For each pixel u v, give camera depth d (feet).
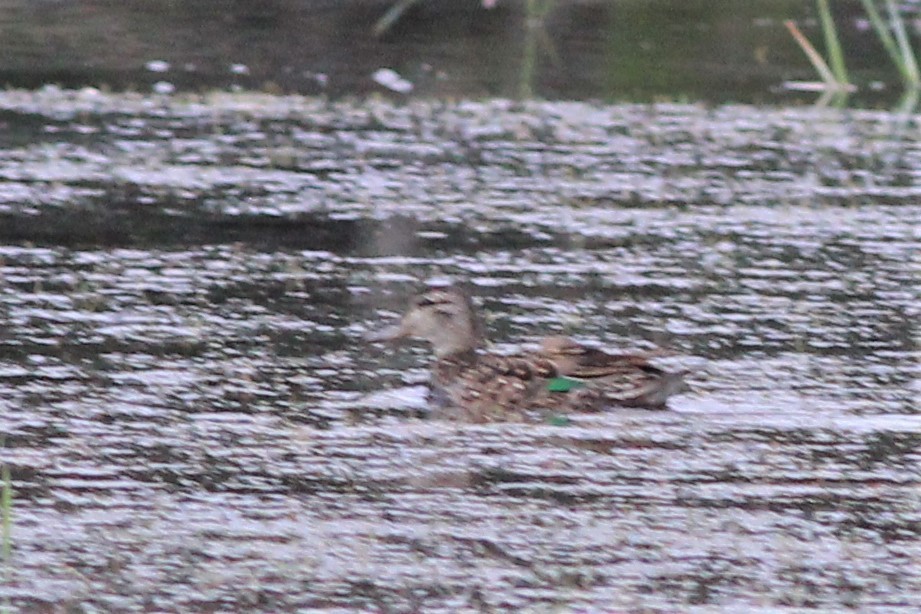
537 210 58.39
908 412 41.06
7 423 39.11
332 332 46.26
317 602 30.94
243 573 32.04
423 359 45.39
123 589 31.30
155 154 64.23
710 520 34.81
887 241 55.42
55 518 34.27
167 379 42.39
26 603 30.63
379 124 69.87
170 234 54.65
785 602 31.27
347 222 56.49
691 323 47.37
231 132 67.87
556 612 30.55
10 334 44.93
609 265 52.49
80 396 40.96
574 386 42.29
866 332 46.78
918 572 32.65
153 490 35.73
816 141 68.80
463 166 63.77
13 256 51.60
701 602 31.17
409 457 38.14
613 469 37.65
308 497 35.68
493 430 40.27
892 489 36.60
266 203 58.29
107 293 48.57
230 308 47.91
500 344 45.19
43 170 61.36
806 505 35.68
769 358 44.70
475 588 31.58
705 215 58.08
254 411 40.55
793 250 54.34
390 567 32.37
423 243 54.44
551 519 34.76
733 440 39.50
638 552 33.30
